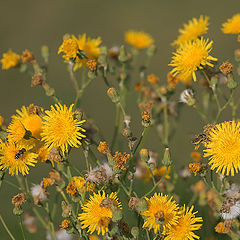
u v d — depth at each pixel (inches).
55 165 236.1
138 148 213.0
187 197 254.2
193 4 893.2
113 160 200.4
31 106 223.1
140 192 278.8
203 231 234.7
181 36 280.1
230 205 196.9
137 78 419.8
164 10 895.7
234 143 195.3
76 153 466.3
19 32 860.0
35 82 247.0
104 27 869.8
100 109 625.3
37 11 931.3
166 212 185.5
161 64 716.7
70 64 265.7
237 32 273.1
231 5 868.0
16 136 210.5
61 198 303.3
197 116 463.8
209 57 231.3
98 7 941.8
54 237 219.1
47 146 206.1
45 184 216.5
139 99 293.7
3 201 374.9
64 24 885.8
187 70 235.0
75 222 199.9
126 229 194.2
